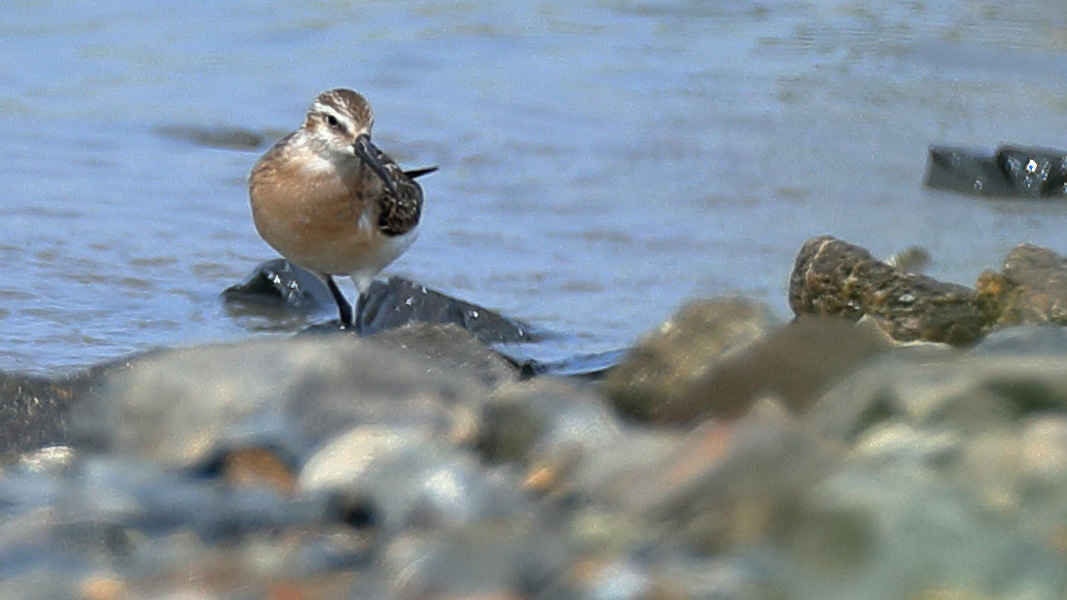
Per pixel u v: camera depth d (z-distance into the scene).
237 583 6.68
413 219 13.88
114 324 12.82
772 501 6.75
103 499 7.67
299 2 23.84
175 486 7.91
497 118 18.91
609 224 15.54
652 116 19.05
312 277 14.15
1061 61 21.78
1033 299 10.27
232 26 22.67
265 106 19.34
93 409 8.91
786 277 14.06
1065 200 16.73
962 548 6.15
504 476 7.84
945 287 10.44
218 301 13.65
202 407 8.65
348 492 7.52
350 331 12.96
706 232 15.36
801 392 8.60
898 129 18.86
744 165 17.41
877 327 8.95
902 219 15.84
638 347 9.16
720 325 9.13
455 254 14.77
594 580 6.42
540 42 22.27
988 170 16.98
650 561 6.62
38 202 15.73
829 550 6.38
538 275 14.23
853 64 21.47
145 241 14.89
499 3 24.23
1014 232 15.50
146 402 8.77
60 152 17.41
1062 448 6.54
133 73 20.45
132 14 23.11
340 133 13.32
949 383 7.29
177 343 12.45
